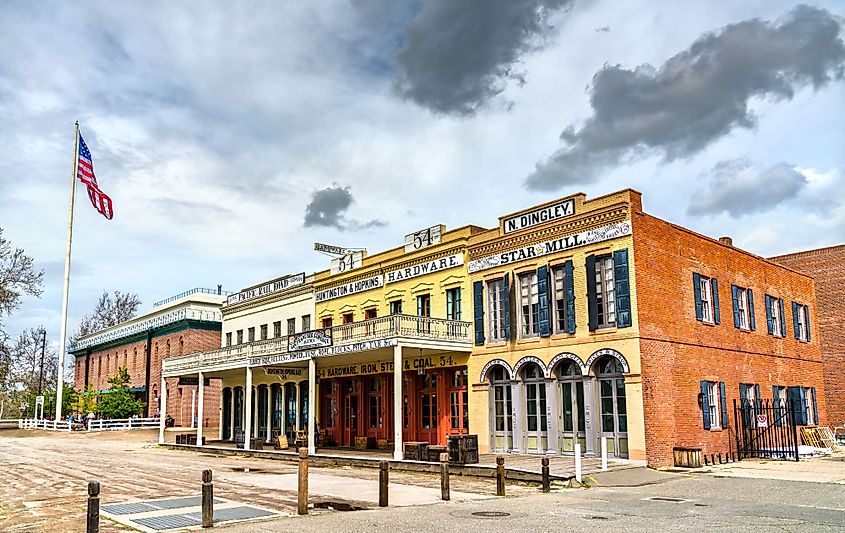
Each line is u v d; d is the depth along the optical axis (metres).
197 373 36.25
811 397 31.06
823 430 28.94
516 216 25.53
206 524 11.37
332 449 29.80
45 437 45.78
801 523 11.44
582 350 22.77
